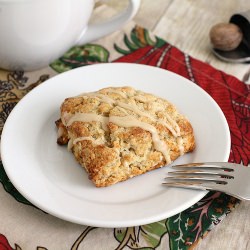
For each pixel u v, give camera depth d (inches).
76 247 14.8
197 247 15.1
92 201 15.3
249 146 17.8
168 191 15.4
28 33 18.4
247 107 19.3
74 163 16.5
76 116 16.6
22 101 18.0
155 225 15.3
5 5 17.1
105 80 19.2
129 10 20.8
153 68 19.4
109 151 15.7
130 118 16.2
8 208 15.7
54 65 21.1
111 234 15.1
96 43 22.1
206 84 20.2
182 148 16.4
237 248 15.1
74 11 18.7
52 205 14.9
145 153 15.9
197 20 24.3
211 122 17.5
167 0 25.3
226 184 15.3
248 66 22.0
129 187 15.8
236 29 22.0
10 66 20.3
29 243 14.8
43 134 17.4
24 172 15.8
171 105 17.4
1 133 17.8
